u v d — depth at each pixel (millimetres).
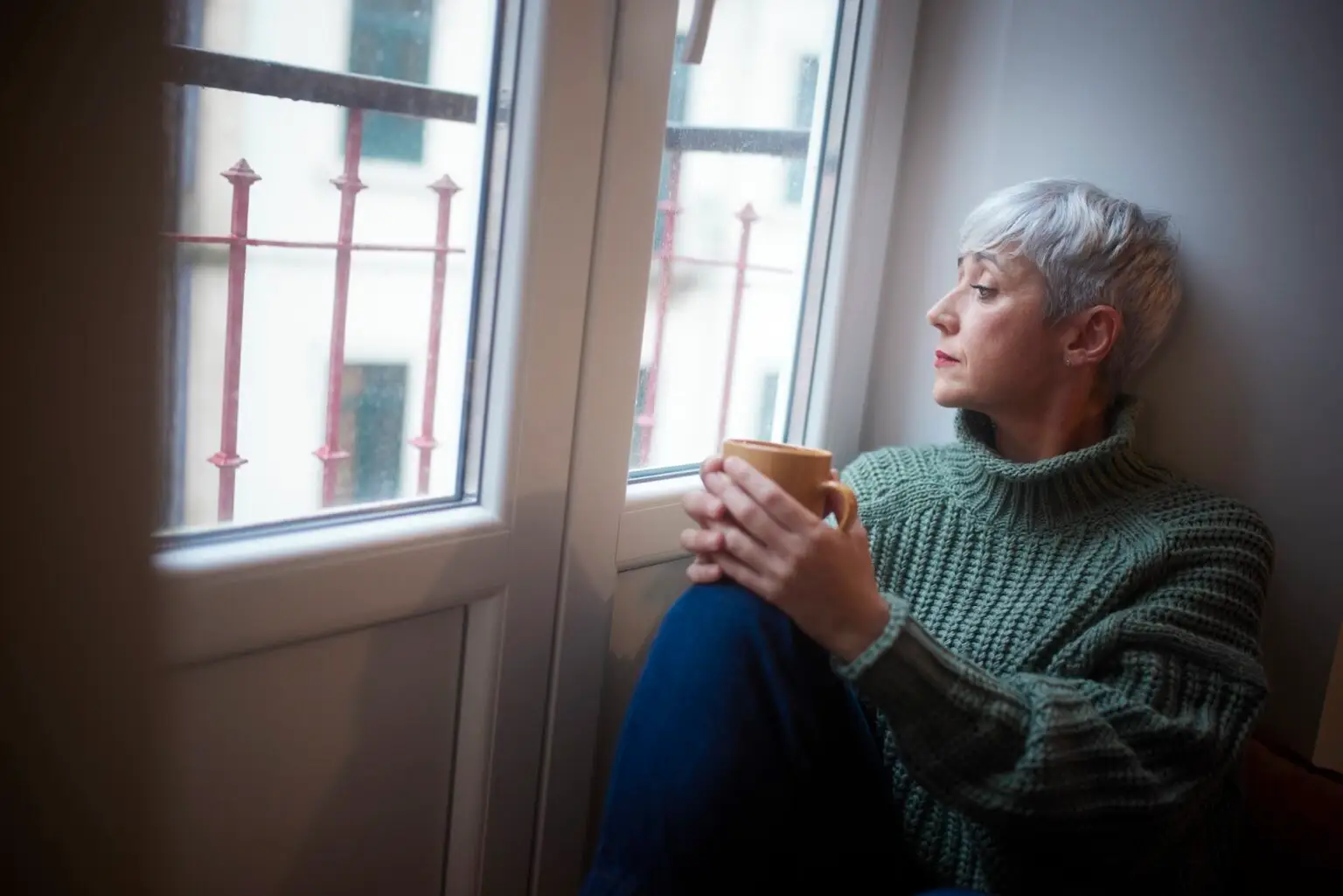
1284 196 1207
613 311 1080
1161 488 1142
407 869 1087
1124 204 1163
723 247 1410
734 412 1475
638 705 969
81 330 684
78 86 659
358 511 992
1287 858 1152
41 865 721
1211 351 1274
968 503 1169
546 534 1084
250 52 941
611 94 1024
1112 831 928
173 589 815
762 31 1322
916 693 908
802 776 950
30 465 675
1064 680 996
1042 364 1141
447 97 1007
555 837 1183
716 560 997
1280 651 1271
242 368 1006
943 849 1085
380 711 1017
